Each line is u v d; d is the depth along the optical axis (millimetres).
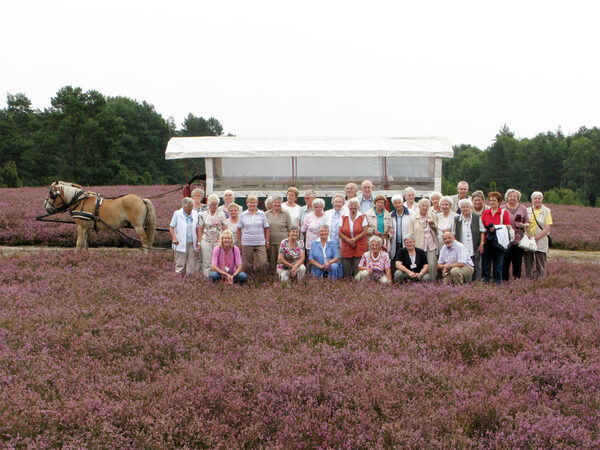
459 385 5691
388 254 11367
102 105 91750
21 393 5449
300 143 14180
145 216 14055
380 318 8000
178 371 6223
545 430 4758
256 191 14234
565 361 6316
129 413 5074
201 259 11875
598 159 128750
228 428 4898
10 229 17703
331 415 5137
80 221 13891
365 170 14430
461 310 8477
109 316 8125
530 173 140375
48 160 87188
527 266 11664
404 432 4695
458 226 11023
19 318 7836
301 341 7238
